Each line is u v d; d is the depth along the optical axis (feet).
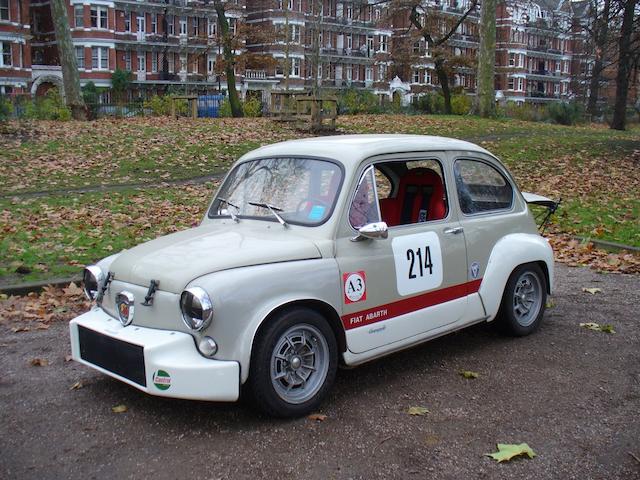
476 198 18.76
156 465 12.41
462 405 15.15
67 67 85.15
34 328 20.76
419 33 137.28
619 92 116.26
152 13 201.67
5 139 61.52
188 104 98.02
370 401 15.33
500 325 19.71
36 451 12.98
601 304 23.62
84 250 29.63
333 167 15.94
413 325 16.47
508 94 272.10
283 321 13.78
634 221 38.09
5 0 171.53
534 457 12.80
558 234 35.37
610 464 12.62
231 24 213.46
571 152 65.98
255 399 13.75
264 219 16.12
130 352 13.53
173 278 13.55
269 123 78.79
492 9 99.76
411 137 17.88
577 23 106.63
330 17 234.17
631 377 16.98
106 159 55.42
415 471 12.26
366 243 15.52
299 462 12.51
